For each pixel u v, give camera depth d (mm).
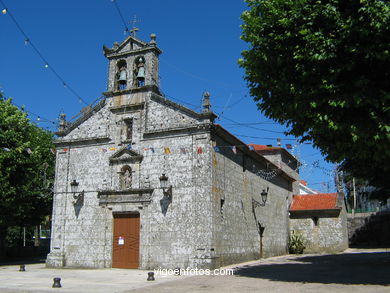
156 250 23953
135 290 15406
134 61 27766
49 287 16531
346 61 14734
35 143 38062
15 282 18469
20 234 49031
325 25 15398
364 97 14328
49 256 26703
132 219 25312
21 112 32531
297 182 46969
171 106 25656
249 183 30766
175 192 24250
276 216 37031
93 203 26469
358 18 14367
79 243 26281
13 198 29391
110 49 28672
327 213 39531
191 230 23359
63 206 27312
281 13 16328
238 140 27688
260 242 32094
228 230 25609
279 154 42844
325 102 15398
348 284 15445
